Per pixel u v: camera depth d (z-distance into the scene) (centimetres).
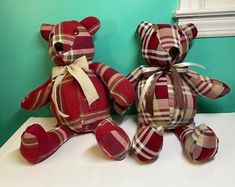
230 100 88
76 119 72
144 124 74
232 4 83
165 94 71
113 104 80
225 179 53
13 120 95
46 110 93
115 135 60
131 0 81
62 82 73
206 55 84
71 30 73
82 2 82
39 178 56
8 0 82
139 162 61
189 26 76
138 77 77
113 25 83
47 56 87
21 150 61
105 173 57
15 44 86
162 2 80
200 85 75
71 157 64
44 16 83
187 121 73
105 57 86
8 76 90
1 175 58
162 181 54
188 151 60
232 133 72
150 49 72
